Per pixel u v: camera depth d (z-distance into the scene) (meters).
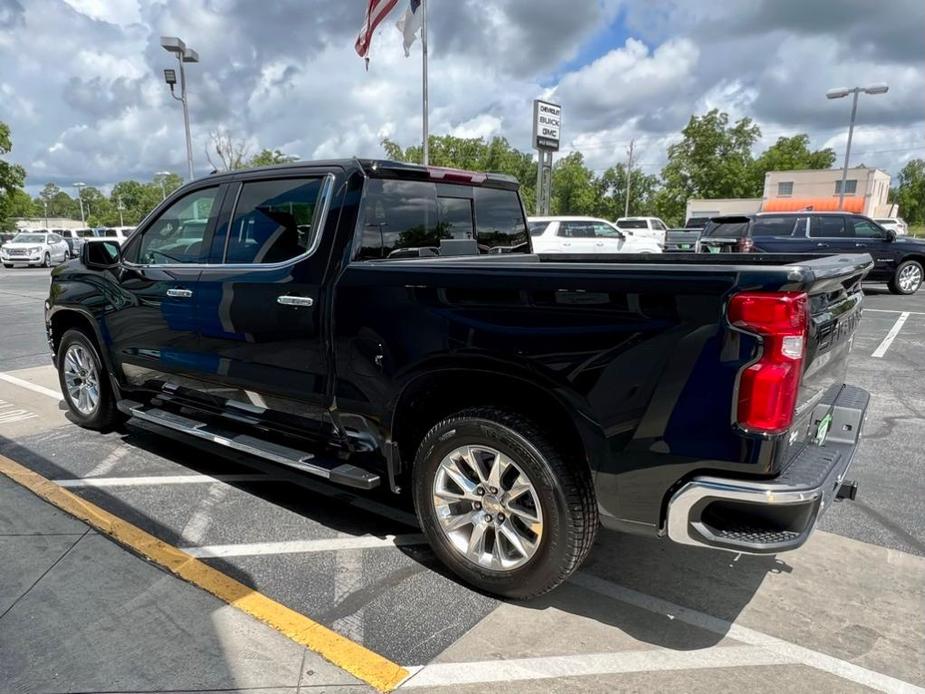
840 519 3.49
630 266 2.25
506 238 4.20
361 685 2.21
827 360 2.67
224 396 3.68
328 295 3.00
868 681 2.26
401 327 2.76
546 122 21.72
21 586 2.78
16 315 11.64
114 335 4.30
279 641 2.44
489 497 2.68
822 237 13.74
